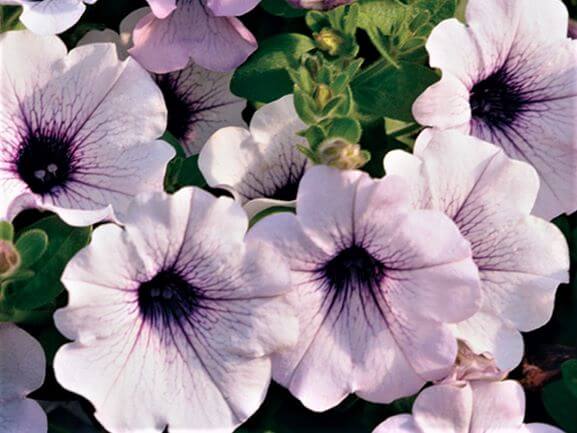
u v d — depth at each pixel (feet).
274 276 1.21
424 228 1.22
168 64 1.36
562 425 1.42
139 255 1.19
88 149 1.28
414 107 1.30
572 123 1.38
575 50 1.37
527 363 1.46
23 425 1.27
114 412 1.21
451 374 1.28
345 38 1.36
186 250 1.21
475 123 1.38
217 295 1.23
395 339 1.27
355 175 1.19
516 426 1.32
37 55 1.25
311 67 1.30
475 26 1.33
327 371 1.26
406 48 1.38
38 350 1.27
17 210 1.23
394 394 1.28
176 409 1.23
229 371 1.24
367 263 1.28
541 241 1.31
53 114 1.27
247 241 1.21
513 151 1.38
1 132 1.26
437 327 1.25
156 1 1.31
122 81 1.27
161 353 1.24
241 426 1.36
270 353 1.24
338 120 1.24
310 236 1.21
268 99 1.38
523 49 1.36
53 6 1.23
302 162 1.32
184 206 1.18
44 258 1.27
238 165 1.30
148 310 1.25
